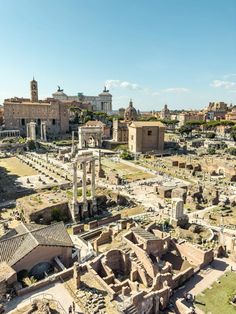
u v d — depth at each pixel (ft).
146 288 119.85
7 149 460.55
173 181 287.48
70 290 104.06
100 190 238.89
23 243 122.42
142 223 180.24
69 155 396.98
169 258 144.77
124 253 132.57
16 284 104.63
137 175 311.27
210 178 298.56
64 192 230.68
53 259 124.88
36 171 327.26
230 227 181.27
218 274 131.13
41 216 181.68
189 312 103.40
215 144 495.41
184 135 645.10
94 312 92.68
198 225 179.52
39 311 89.51
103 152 449.48
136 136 449.48
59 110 636.07
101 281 108.99
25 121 610.24
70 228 179.32
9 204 217.97
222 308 109.81
